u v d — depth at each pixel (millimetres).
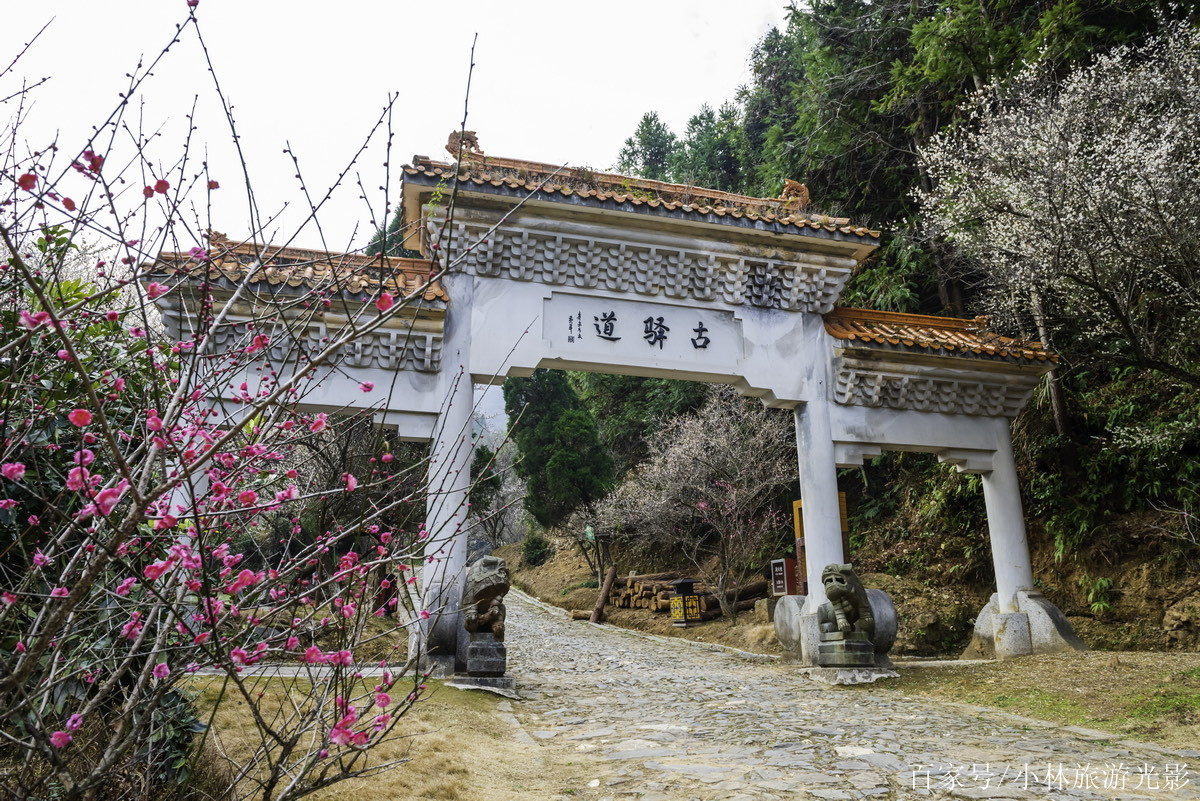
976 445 12102
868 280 17812
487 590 9102
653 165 33875
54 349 3463
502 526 34969
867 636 10594
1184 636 11594
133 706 2703
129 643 3451
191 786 3959
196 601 2936
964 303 17438
